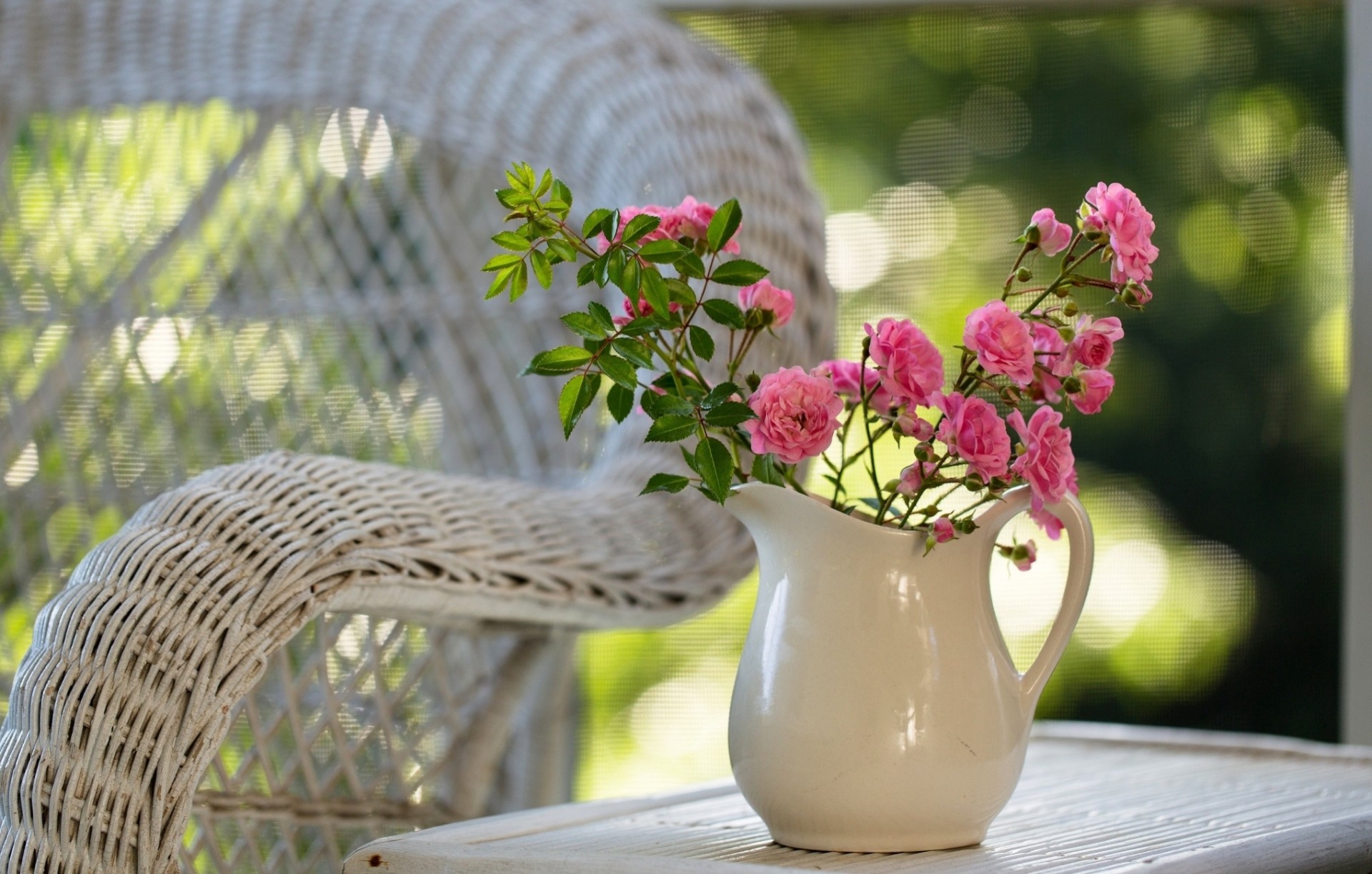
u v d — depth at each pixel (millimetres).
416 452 2973
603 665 4062
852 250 3963
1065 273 2336
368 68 2953
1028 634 3865
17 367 3037
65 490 3002
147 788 2336
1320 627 3738
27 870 2324
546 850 2334
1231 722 3793
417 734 2764
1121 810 2498
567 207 2344
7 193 3094
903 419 2303
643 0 3924
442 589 2455
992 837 2400
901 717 2328
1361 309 3516
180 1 3014
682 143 2764
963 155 3914
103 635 2344
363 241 3000
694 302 2332
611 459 2721
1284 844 2355
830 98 3973
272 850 2832
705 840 2389
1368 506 3496
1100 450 3887
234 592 2363
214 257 3033
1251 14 3789
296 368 3002
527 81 2875
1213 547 3818
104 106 3039
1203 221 3826
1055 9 3863
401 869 2340
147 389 3012
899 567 2346
